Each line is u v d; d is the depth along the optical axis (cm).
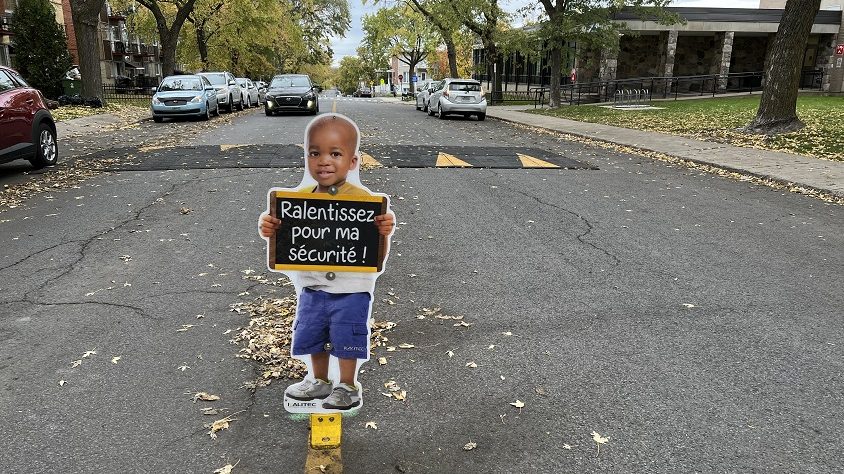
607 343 416
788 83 1520
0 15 3256
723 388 359
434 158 1230
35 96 1047
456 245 639
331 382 276
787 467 289
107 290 500
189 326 433
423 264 577
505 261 589
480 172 1081
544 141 1634
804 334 432
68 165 1095
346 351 263
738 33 3547
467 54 5331
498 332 431
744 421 326
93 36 2377
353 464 288
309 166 249
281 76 2514
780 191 956
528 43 2800
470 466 288
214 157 1184
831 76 3469
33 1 2622
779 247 646
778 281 541
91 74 2391
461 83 2425
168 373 370
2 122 930
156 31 4038
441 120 2364
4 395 345
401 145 1455
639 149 1429
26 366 377
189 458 292
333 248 257
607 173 1104
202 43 4044
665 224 739
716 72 3462
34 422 321
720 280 542
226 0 3828
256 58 5169
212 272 545
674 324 447
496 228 709
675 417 329
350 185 253
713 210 818
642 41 3534
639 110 2458
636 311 470
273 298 484
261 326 432
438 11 3127
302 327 264
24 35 2612
